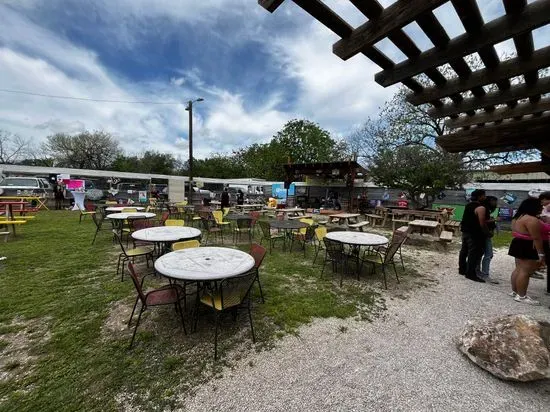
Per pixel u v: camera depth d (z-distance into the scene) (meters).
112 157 32.97
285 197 16.88
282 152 28.84
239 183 21.11
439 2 1.12
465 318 2.94
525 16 1.22
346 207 13.26
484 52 1.54
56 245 5.66
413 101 2.15
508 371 1.94
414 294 3.59
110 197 15.67
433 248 6.49
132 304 3.07
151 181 19.48
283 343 2.41
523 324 2.13
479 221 3.97
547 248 3.56
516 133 2.59
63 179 13.94
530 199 3.27
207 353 2.24
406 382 1.95
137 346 2.30
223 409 1.69
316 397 1.79
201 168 36.56
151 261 4.70
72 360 2.11
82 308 2.95
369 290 3.71
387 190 13.03
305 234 5.39
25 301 3.09
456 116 2.51
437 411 1.70
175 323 2.68
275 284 3.86
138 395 1.79
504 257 5.64
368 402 1.76
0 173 14.34
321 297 3.42
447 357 2.24
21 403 1.71
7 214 6.89
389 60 1.69
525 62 1.58
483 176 12.63
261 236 7.41
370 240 4.18
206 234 7.65
